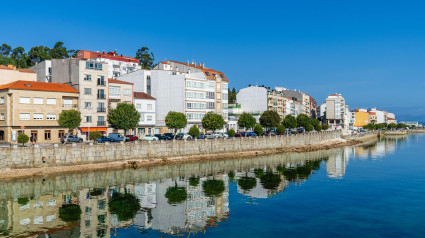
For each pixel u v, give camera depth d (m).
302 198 46.00
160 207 41.84
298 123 146.50
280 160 86.88
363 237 31.69
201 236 31.95
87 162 63.12
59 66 96.00
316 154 102.06
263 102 156.25
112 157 66.56
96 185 53.25
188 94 114.44
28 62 142.38
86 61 88.44
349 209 40.66
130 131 98.62
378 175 64.25
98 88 90.75
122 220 36.75
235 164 78.31
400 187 52.84
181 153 78.25
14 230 33.31
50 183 53.41
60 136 82.50
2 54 143.00
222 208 41.38
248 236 31.97
